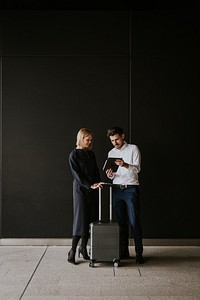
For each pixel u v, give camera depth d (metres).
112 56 6.79
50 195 6.75
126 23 6.79
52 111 6.79
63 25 6.80
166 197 6.74
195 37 6.79
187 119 6.77
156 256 6.15
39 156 6.77
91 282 4.97
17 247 6.61
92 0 6.34
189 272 5.36
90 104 6.79
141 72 6.79
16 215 6.74
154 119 6.77
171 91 6.78
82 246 5.86
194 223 6.73
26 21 6.79
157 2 6.49
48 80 6.79
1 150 6.78
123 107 6.79
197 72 6.79
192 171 6.76
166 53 6.79
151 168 6.76
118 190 5.88
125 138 6.78
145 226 6.73
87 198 5.72
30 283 4.93
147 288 4.77
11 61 6.79
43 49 6.80
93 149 6.77
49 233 6.73
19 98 6.79
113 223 5.61
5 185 6.75
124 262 5.83
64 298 4.46
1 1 6.37
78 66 6.79
